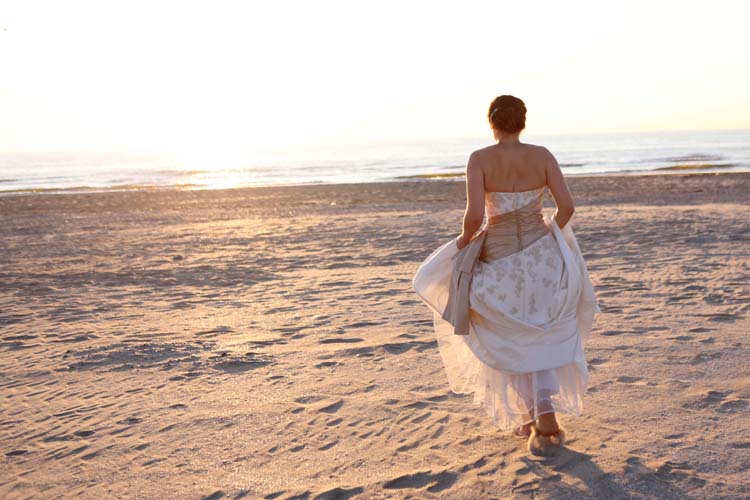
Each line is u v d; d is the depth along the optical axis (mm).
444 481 3100
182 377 4926
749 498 2781
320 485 3131
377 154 127438
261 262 10680
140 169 81875
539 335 3264
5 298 8570
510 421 3400
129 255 12172
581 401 3408
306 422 3900
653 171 41625
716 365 4488
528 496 2920
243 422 3957
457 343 3598
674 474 3018
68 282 9586
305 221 17203
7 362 5582
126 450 3664
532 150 3334
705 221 13312
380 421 3852
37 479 3383
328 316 6676
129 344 5965
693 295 6707
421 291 3555
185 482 3248
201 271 10070
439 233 13164
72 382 4957
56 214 22516
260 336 6031
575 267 3283
